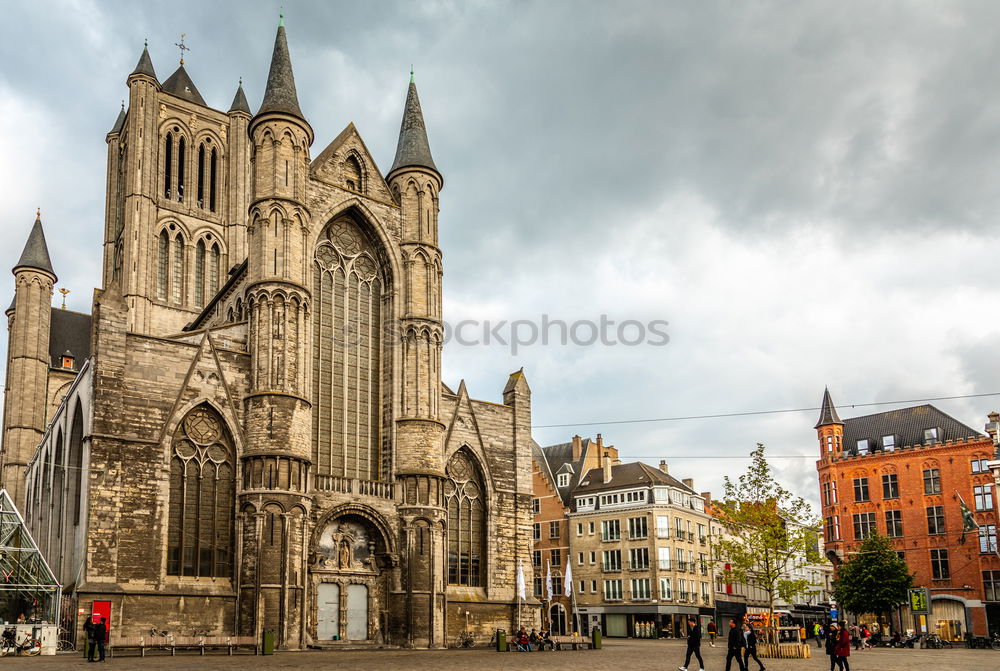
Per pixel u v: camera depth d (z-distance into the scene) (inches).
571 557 4185.5
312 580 2144.4
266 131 2287.2
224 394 2112.5
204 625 1959.9
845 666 1374.3
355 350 2415.1
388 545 2287.2
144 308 3334.2
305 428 2156.7
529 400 2758.4
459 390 2593.5
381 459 2385.6
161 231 3486.7
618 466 4320.9
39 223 3747.5
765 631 2082.9
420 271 2516.0
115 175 3885.3
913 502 3895.2
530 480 2687.0
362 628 2223.2
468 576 2496.3
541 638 2276.1
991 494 3676.2
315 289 2372.0
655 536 3897.6
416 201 2564.0
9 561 1851.6
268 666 1403.8
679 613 3927.2
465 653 2000.5
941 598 3718.0
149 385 2014.0
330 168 2449.6
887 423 4158.5
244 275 2391.7
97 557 1860.2
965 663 1692.9
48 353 3663.9
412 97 2701.8
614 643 3043.8
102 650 1481.3
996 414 3794.3
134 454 1955.0
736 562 2337.6
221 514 2060.8
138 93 3499.0
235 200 3683.6
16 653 1654.8
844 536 4084.6
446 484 2498.8
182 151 3639.3
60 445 2559.1
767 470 2319.1
